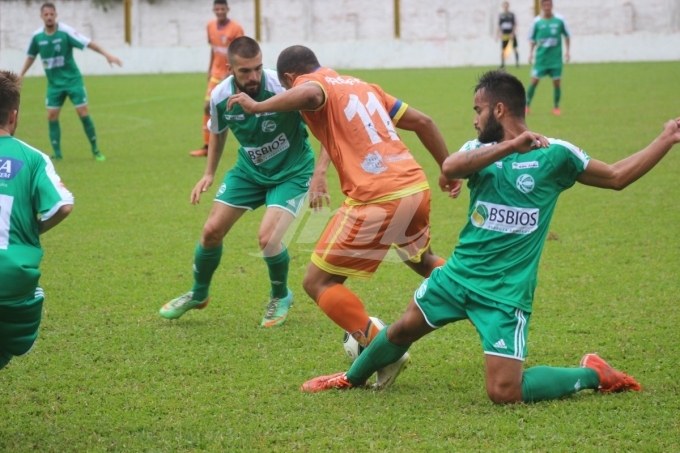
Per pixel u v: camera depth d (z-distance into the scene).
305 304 12.04
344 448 7.12
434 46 68.44
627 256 13.89
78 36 24.56
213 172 11.17
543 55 33.94
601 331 10.32
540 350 9.73
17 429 7.73
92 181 21.92
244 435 7.45
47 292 12.48
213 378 9.05
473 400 8.19
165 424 7.78
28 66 24.83
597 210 17.50
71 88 24.86
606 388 8.24
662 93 39.47
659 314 10.90
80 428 7.73
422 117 9.26
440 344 10.09
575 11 68.75
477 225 7.93
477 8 72.00
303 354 9.84
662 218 16.56
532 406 7.90
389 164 8.78
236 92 10.52
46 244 15.50
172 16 75.81
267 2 75.25
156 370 9.30
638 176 7.79
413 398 8.30
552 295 11.91
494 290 7.79
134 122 35.44
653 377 8.76
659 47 64.31
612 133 27.55
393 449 7.07
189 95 47.41
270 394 8.53
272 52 72.31
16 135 31.39
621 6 67.81
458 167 7.52
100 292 12.51
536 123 30.78
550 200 7.87
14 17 74.81
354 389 8.60
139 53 70.88
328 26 75.44
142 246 15.34
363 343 8.88
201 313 11.59
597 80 48.03
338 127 8.78
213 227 10.73
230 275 13.49
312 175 10.41
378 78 55.41
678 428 7.37
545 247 14.69
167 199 19.62
